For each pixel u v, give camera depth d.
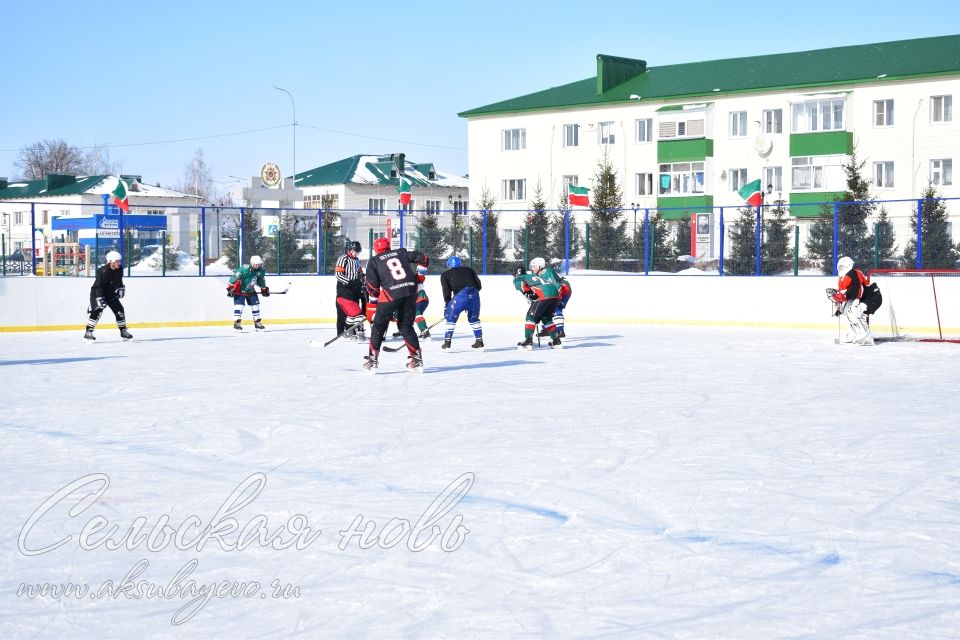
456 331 19.09
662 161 46.22
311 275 21.62
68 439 7.40
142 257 22.28
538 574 4.25
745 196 22.38
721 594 3.99
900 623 3.67
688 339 17.03
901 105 41.12
